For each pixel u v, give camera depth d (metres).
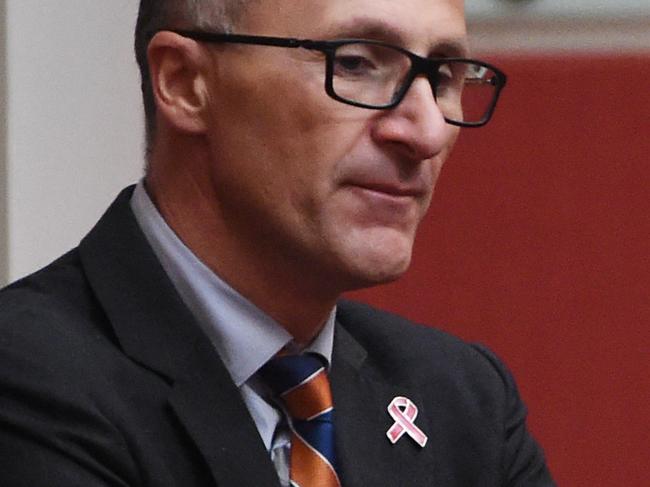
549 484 5.86
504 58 9.26
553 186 9.20
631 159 9.15
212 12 4.90
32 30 8.01
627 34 9.19
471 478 5.52
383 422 5.39
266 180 4.85
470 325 9.24
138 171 8.30
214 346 5.01
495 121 9.23
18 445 4.58
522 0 9.23
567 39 9.23
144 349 4.91
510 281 9.24
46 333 4.81
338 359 5.43
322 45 4.75
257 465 4.82
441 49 4.87
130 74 8.28
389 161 4.78
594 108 9.18
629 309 9.15
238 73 4.85
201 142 5.01
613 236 9.17
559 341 9.20
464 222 9.25
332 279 4.91
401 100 4.78
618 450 9.16
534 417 9.22
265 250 4.95
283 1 4.79
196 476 4.78
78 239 8.13
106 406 4.69
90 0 8.16
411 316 9.24
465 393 5.67
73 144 8.12
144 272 5.06
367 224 4.80
